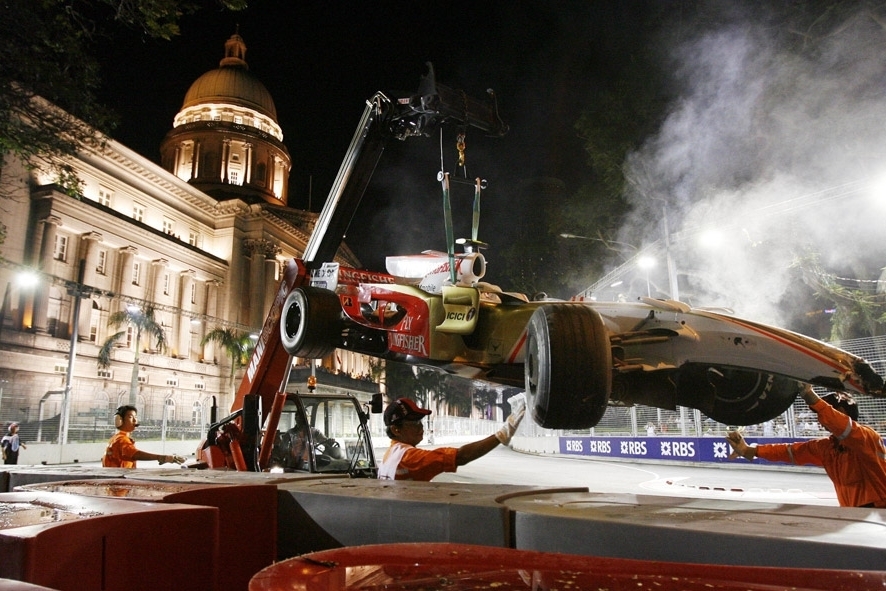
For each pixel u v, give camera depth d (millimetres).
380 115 5254
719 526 1219
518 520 1527
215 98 69062
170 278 50188
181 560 1453
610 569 822
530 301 4660
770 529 1180
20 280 27469
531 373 3609
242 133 65562
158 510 1435
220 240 57250
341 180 5762
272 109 73625
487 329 4582
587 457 26641
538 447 33281
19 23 9375
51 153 11367
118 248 45250
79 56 10164
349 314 5371
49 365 38625
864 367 3617
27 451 23984
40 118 10781
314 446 7148
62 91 10273
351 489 2172
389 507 1838
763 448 4344
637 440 23156
